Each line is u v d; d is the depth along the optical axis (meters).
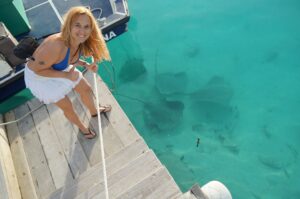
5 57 5.13
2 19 5.84
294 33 6.96
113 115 4.27
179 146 5.51
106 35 6.02
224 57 6.72
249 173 5.05
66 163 3.94
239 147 5.39
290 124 5.55
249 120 5.72
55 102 3.18
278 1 7.81
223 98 6.07
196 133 5.64
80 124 3.81
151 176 3.51
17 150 4.21
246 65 6.54
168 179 3.47
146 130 5.77
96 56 3.12
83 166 3.86
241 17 7.50
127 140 4.00
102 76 6.74
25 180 3.87
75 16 2.37
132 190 3.44
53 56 2.54
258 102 5.94
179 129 5.74
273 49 6.73
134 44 7.15
